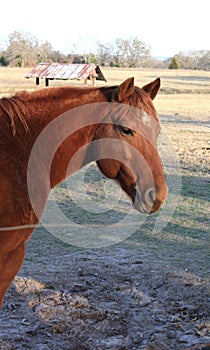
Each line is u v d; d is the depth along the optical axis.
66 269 5.40
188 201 8.45
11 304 4.48
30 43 64.19
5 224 2.83
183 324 4.24
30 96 3.04
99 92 3.04
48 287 4.94
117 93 2.88
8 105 2.94
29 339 3.92
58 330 4.07
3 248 2.91
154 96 3.18
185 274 5.30
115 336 4.03
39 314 4.32
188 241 6.57
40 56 64.12
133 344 3.93
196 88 41.44
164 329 4.15
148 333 4.08
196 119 22.95
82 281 5.10
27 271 5.29
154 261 5.73
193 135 17.14
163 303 4.63
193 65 77.38
